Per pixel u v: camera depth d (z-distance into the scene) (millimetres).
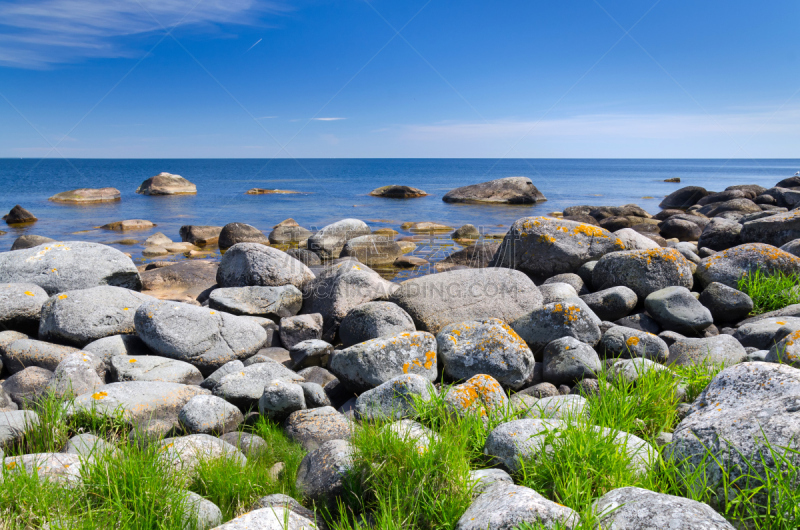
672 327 5984
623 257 7215
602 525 2385
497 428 3340
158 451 3178
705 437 2883
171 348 5398
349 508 3002
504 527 2352
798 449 2543
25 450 3586
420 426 3543
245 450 3699
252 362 5641
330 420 3916
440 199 33094
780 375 3135
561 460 2938
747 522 2477
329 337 6906
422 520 2777
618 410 3656
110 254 7762
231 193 37875
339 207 27344
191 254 14633
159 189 36000
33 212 24469
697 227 16094
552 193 40500
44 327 5820
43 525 2535
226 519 2943
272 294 7336
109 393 4133
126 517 2605
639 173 91625
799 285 6602
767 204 20750
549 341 5512
